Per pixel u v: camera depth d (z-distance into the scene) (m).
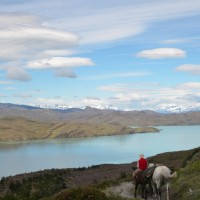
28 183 62.03
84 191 17.06
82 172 78.56
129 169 71.75
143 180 21.61
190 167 28.19
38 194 37.50
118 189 27.73
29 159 177.25
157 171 20.08
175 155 71.25
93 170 81.06
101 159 163.75
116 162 149.50
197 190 20.59
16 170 135.25
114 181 31.62
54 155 195.38
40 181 65.06
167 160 66.44
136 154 181.12
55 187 51.19
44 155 198.50
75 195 16.94
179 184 23.56
